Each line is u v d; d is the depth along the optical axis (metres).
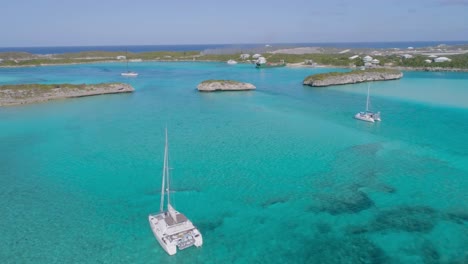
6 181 37.03
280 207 31.73
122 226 28.56
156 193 34.47
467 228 28.12
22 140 50.94
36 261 24.12
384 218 29.70
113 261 24.22
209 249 25.59
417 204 32.06
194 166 41.09
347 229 28.16
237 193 34.41
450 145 48.81
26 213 30.48
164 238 25.03
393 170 39.91
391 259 24.50
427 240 26.58
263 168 40.53
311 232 27.78
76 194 34.16
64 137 52.50
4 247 25.61
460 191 34.56
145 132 55.50
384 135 53.91
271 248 25.78
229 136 53.25
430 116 66.62
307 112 70.94
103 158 43.78
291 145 48.88
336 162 42.41
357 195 33.88
